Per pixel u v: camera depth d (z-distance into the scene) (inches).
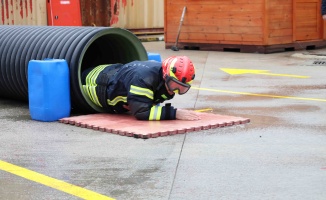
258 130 337.7
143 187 238.5
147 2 1027.3
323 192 231.1
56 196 229.5
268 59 710.5
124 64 390.3
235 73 589.9
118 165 269.6
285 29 787.4
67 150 296.7
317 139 316.8
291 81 534.3
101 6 965.2
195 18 828.6
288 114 384.8
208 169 262.1
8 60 411.8
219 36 808.3
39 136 327.3
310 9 817.5
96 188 238.2
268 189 235.1
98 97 366.0
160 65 348.5
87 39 372.5
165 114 348.5
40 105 363.9
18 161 278.7
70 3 912.9
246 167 265.0
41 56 387.9
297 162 272.2
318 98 446.0
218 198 225.3
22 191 235.9
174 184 242.1
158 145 303.0
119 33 394.3
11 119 374.6
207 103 428.5
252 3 767.1
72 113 391.2
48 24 914.1
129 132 320.5
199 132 330.6
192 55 761.0
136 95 345.4
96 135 327.0
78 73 368.2
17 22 892.6
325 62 679.7
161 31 1050.7
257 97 452.4
